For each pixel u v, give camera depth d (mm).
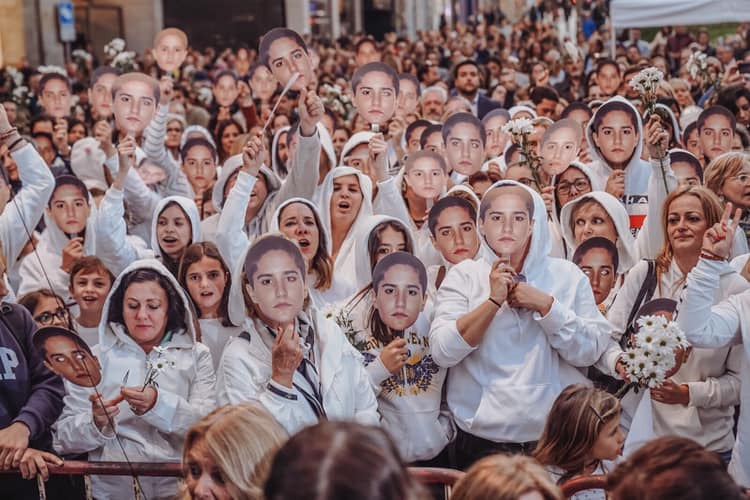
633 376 4809
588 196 6516
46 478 4574
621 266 6473
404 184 7777
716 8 15078
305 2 37438
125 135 7285
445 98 12633
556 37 25516
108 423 5016
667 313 5250
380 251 6012
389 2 45844
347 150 8484
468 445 5410
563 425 4520
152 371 4980
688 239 5414
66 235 7500
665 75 13375
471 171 7730
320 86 16234
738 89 10195
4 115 6406
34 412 4695
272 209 7531
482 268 5492
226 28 37156
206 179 9594
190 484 3791
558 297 5395
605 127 7633
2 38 29891
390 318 5391
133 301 5227
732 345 5090
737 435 5020
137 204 8539
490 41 28000
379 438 2316
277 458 2324
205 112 14594
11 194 6344
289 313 4746
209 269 5887
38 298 6023
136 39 35531
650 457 2834
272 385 4688
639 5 15477
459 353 5215
